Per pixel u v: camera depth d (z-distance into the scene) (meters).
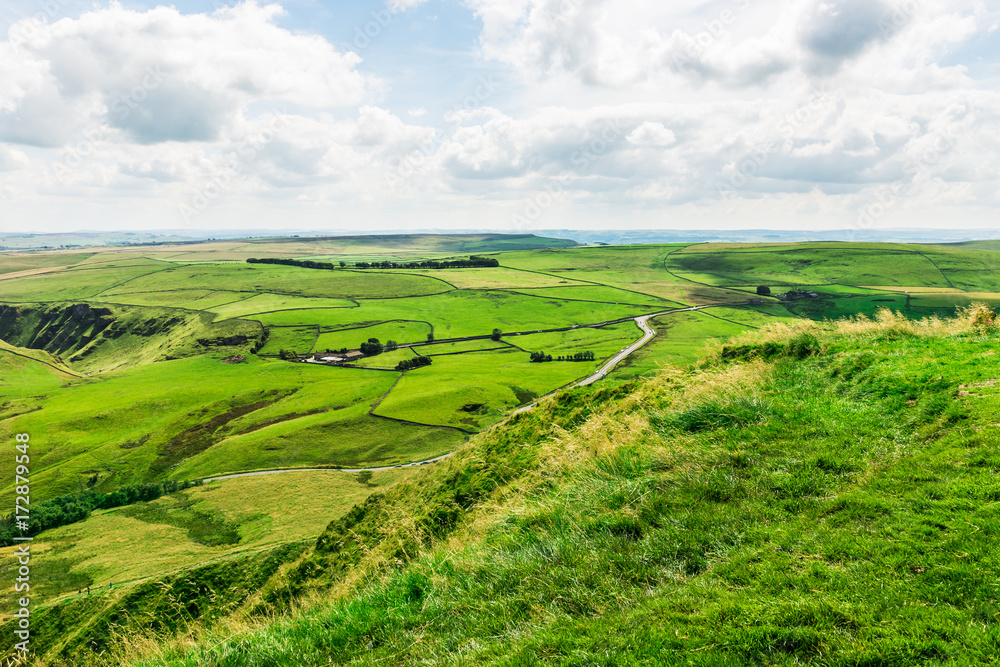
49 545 70.31
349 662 6.61
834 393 11.56
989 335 13.12
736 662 4.70
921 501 6.71
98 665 9.90
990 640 4.39
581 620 5.95
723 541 6.84
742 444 9.52
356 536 17.23
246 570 38.59
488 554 8.18
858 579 5.49
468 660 5.80
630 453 10.30
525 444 14.94
